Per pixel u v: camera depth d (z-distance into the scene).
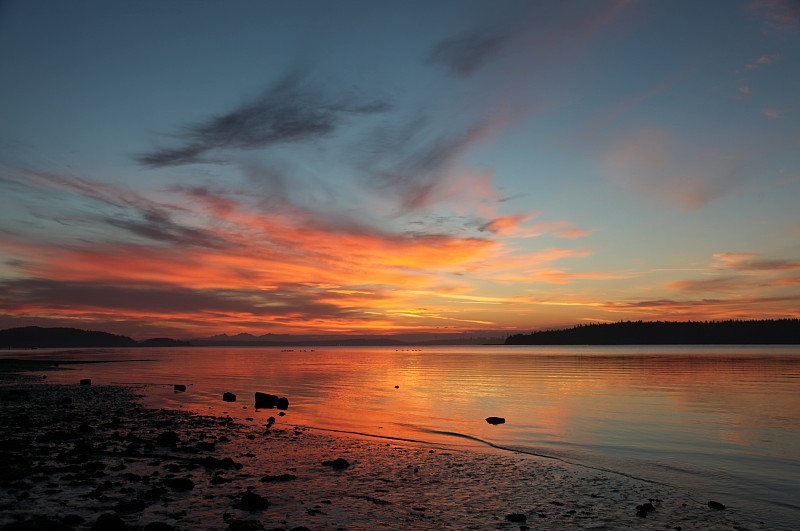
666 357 146.00
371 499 13.16
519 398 41.50
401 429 25.83
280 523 10.84
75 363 111.00
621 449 21.05
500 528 11.17
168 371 83.94
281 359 164.25
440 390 49.19
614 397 42.12
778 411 33.09
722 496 14.32
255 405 35.00
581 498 13.84
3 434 21.30
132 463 16.27
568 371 82.00
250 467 16.48
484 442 22.42
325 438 22.66
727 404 37.06
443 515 11.99
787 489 15.12
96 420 26.31
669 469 17.58
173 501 12.18
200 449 19.03
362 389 50.44
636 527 11.55
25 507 11.16
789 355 155.75
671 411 33.12
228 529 10.24
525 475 16.34
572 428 26.39
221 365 111.19
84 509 11.17
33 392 41.88
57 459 16.41
